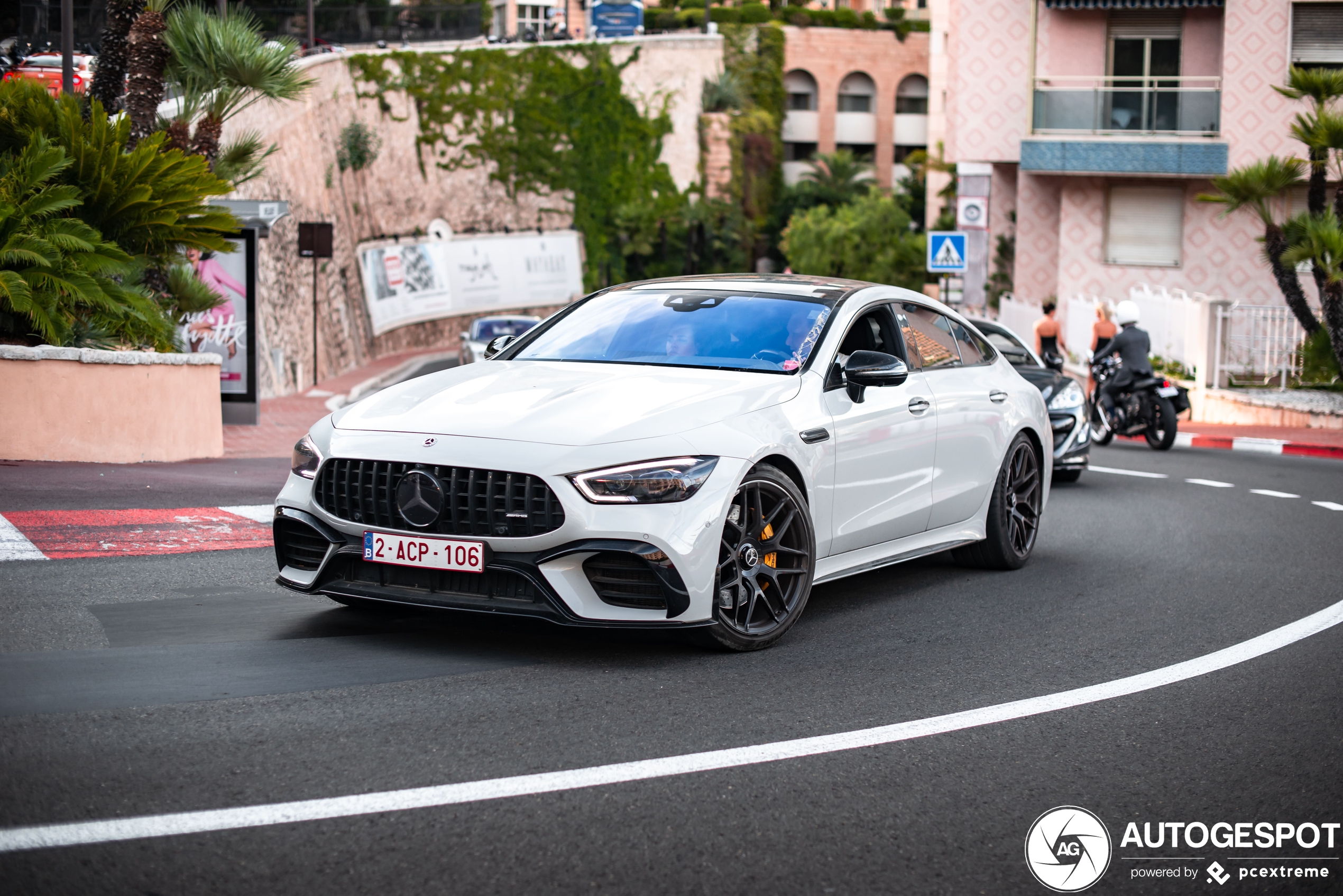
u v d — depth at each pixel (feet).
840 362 21.25
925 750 14.53
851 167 237.86
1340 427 63.93
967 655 19.04
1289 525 33.91
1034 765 14.20
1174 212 96.32
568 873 10.89
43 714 14.12
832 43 250.78
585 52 178.50
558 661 17.51
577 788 12.84
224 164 45.14
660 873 10.99
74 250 34.88
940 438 23.35
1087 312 86.07
